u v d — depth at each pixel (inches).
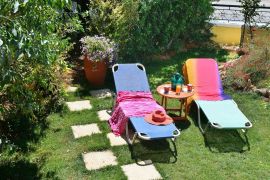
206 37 242.7
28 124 140.7
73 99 166.2
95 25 188.9
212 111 145.6
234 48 235.6
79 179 115.2
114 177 116.7
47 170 118.0
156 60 212.2
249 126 136.6
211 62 169.5
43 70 119.0
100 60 171.8
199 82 163.3
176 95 149.5
